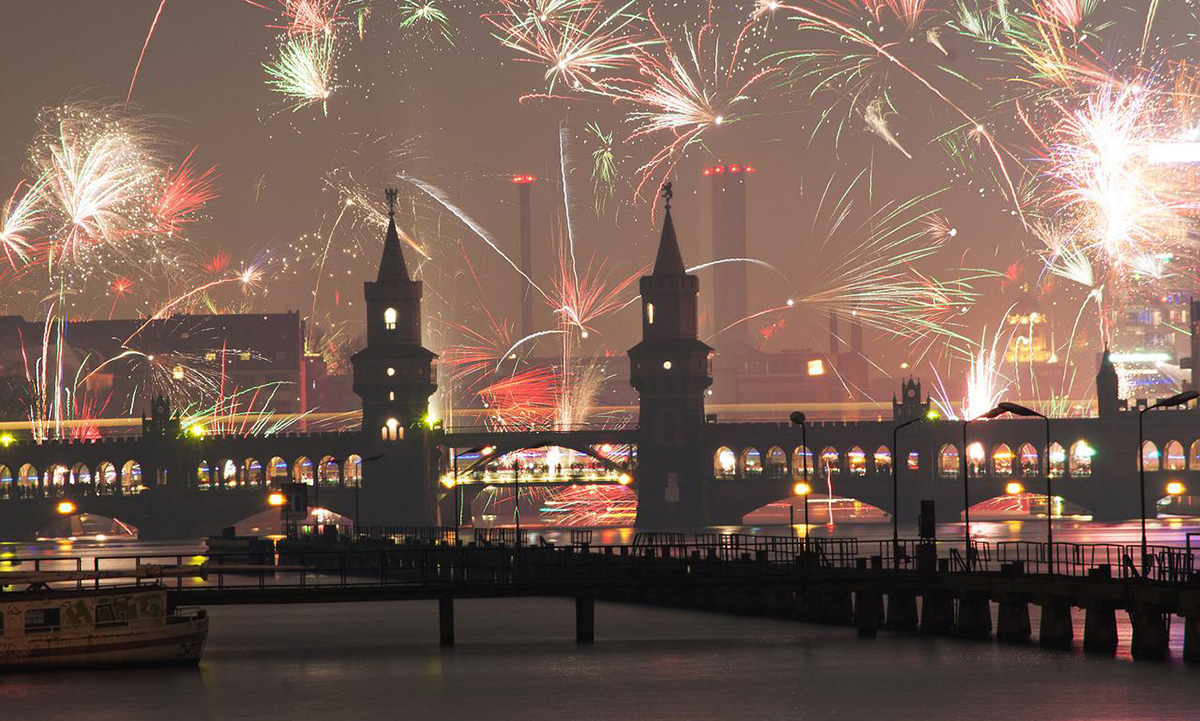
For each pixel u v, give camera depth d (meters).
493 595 92.56
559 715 76.75
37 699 80.75
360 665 93.50
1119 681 80.50
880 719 74.12
